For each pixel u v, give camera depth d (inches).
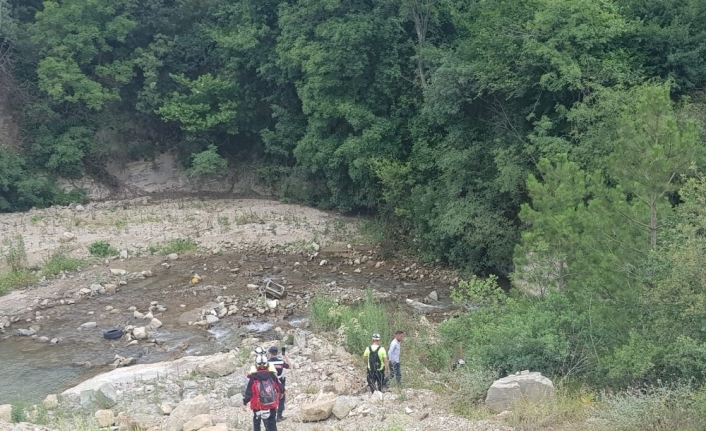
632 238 497.7
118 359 708.7
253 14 1379.2
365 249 1159.0
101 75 1424.7
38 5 1461.6
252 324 817.5
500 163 898.1
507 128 962.1
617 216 510.6
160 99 1488.7
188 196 1508.4
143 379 621.6
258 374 413.4
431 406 490.0
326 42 1158.3
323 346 685.9
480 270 1010.1
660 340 456.1
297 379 589.6
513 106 956.6
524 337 511.8
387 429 431.5
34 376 673.6
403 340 690.8
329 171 1300.4
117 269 1015.6
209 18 1530.5
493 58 938.7
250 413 501.4
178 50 1512.1
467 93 951.0
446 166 997.2
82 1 1376.7
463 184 992.9
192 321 828.6
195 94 1435.8
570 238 551.5
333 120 1253.7
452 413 469.4
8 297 903.7
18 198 1325.0
